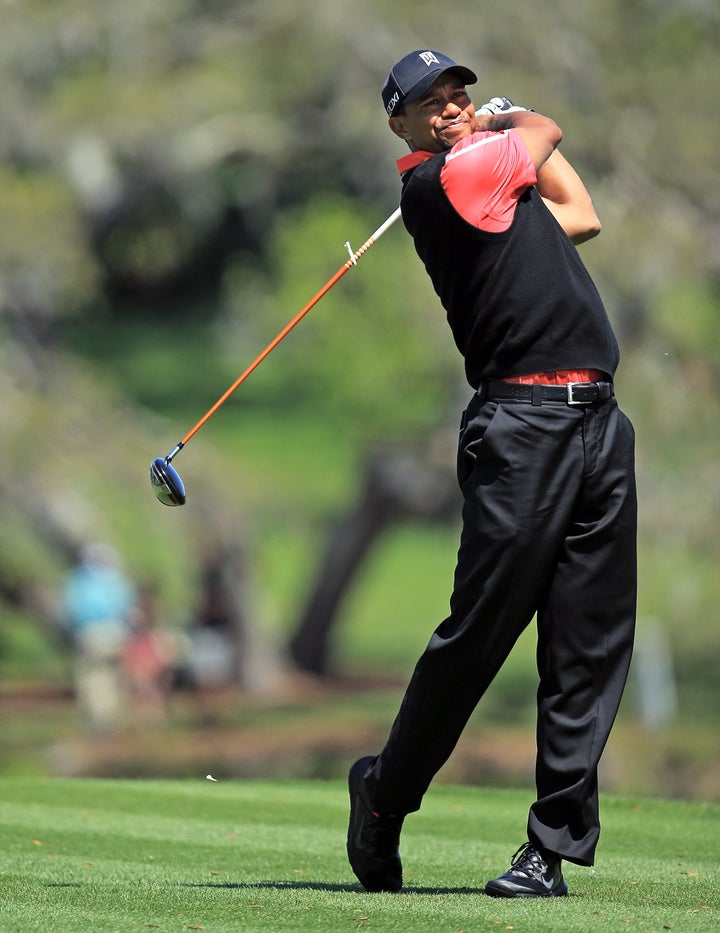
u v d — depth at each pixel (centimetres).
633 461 1247
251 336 12269
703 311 5203
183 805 1900
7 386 5391
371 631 7331
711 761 4259
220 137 5619
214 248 11738
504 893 1245
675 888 1314
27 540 5500
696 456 5138
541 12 5259
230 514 5822
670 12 5316
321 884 1362
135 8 5566
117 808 1867
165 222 7412
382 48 5416
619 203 5072
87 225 5588
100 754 4475
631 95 5247
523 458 1212
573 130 5103
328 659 6606
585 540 1229
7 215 5284
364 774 1301
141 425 5769
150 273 11431
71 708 5244
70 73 5631
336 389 6016
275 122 5656
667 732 4759
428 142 1262
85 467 5525
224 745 4681
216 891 1285
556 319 1210
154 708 5069
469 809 1880
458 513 6056
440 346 5450
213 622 6009
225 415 10669
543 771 1251
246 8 5653
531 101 5141
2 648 6512
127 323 12900
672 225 5044
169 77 5647
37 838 1625
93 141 5528
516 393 1217
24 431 5325
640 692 5253
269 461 9394
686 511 5100
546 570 1227
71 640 5272
